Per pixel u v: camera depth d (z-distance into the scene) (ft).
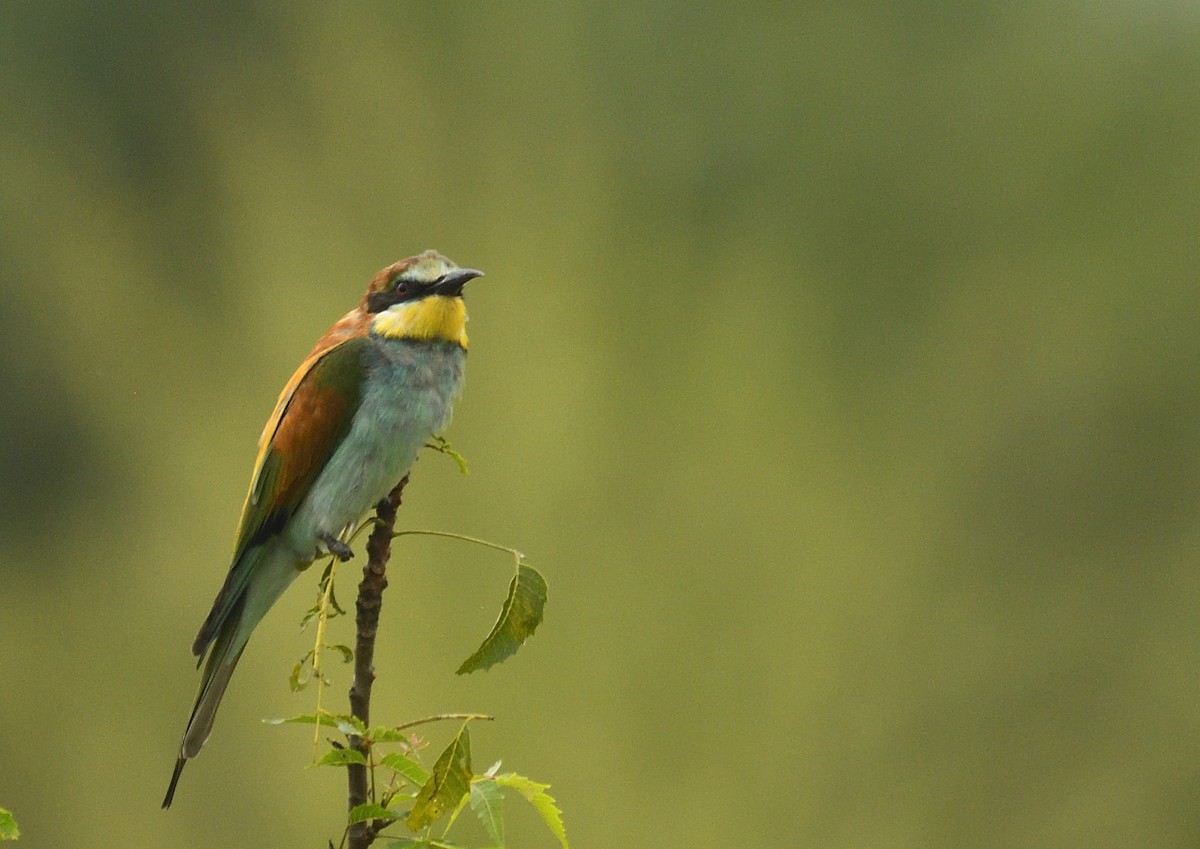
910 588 48.75
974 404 51.55
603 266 49.57
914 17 54.39
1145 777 47.55
